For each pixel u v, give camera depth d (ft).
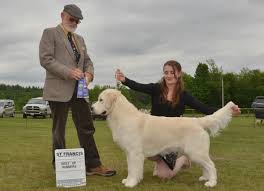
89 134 20.66
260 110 71.92
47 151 30.37
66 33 20.22
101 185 18.53
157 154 18.25
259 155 28.96
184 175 20.84
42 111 104.01
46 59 19.25
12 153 29.09
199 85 177.27
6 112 111.55
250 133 50.65
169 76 20.35
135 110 18.35
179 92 20.44
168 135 17.97
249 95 193.47
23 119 98.27
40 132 52.01
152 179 19.92
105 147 33.06
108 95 18.08
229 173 21.53
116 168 22.90
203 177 19.38
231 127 64.49
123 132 17.94
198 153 17.76
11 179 19.71
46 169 22.44
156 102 20.74
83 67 21.01
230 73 194.39
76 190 17.57
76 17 19.99
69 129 58.23
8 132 51.85
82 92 19.89
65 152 18.30
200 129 17.88
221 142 38.50
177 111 20.54
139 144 17.93
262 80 196.34
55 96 19.56
